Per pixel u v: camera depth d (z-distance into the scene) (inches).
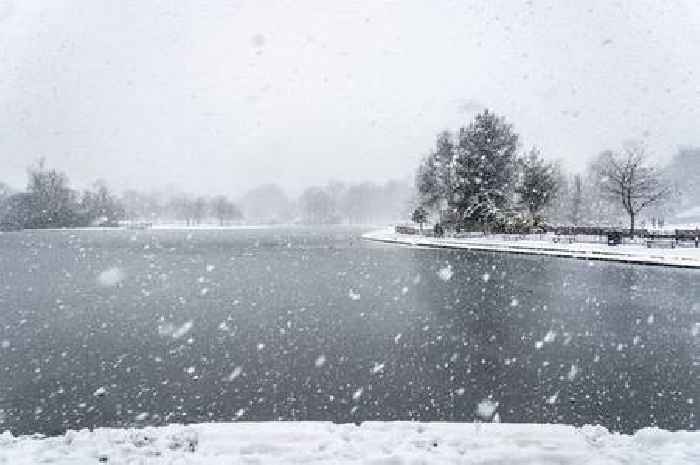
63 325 511.2
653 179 1752.0
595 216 2422.5
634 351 397.1
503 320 519.5
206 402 294.2
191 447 202.1
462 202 1941.4
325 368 358.3
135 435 214.2
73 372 353.7
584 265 1034.7
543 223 1911.9
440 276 893.8
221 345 425.4
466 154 1924.2
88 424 264.5
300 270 1016.2
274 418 269.1
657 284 756.6
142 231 3494.1
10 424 265.1
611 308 576.1
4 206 3412.9
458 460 187.6
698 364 361.7
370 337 450.3
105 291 746.8
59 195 3654.0
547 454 191.8
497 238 1843.0
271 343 430.6
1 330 490.0
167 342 437.7
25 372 354.6
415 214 2303.2
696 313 544.4
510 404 287.6
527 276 876.0
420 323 507.8
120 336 461.7
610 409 279.1
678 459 189.3
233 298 672.4
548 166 1904.5
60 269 1058.7
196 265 1134.4
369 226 5383.9
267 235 2871.6
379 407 284.4
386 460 187.3
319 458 190.5
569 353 392.8
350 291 729.6
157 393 310.0
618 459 189.8
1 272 1010.1
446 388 315.0
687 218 2728.8
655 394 301.7
